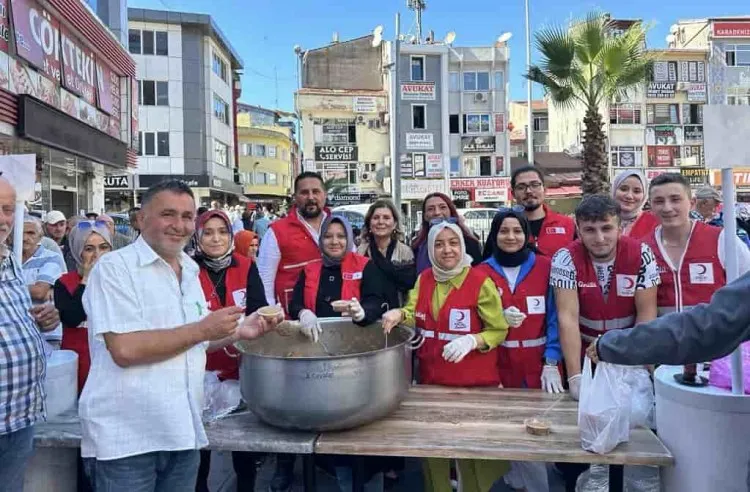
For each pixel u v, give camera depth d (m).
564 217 3.88
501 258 2.90
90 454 1.73
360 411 2.04
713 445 1.80
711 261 2.76
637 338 1.62
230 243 2.89
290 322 2.52
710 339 1.48
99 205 15.09
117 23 15.72
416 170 29.64
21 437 1.85
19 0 8.64
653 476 2.70
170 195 1.80
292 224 3.72
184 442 1.77
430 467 2.62
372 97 30.08
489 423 2.23
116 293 1.71
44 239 4.67
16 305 1.88
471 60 29.97
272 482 3.03
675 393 1.93
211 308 2.75
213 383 2.59
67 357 2.43
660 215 2.85
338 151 30.06
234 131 33.06
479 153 30.17
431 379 2.77
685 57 29.48
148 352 1.68
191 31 27.31
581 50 13.87
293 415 2.02
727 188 1.88
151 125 26.70
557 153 32.50
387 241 3.87
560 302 2.64
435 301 2.77
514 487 2.88
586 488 2.75
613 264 2.59
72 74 10.92
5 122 8.21
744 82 28.98
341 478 2.84
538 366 2.84
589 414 1.96
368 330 2.65
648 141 29.48
